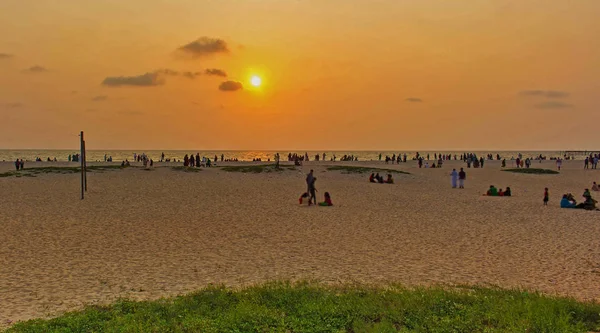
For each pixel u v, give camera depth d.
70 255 14.91
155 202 28.44
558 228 20.67
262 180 44.16
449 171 60.59
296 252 15.59
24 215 23.00
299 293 10.09
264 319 8.40
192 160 64.50
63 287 11.38
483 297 9.82
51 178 43.28
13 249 15.70
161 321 8.30
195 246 16.44
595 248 16.56
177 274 12.70
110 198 30.08
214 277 12.41
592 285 11.98
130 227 20.05
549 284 12.04
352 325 8.23
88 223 20.92
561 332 7.85
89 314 8.75
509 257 15.09
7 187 36.09
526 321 8.24
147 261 14.20
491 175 55.53
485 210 26.48
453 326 8.12
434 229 20.20
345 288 10.79
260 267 13.54
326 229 20.00
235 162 85.69
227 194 33.06
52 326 8.17
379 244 17.00
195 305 9.30
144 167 56.94
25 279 12.09
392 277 12.46
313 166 58.16
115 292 10.98
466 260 14.63
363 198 31.95
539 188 41.59
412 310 8.85
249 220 22.22
